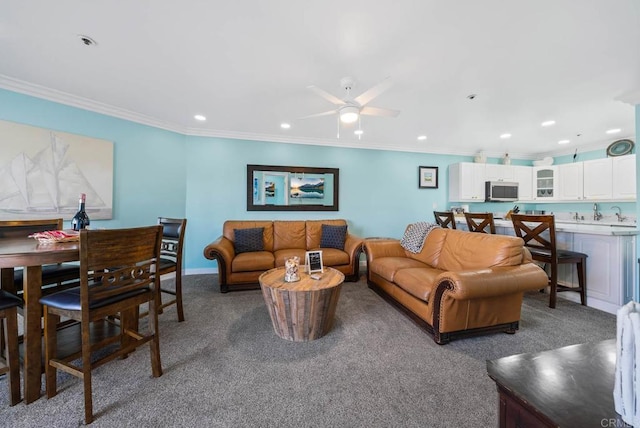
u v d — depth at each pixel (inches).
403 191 195.9
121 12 63.2
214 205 162.1
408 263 117.4
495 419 51.8
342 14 63.2
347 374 65.4
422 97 109.7
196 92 106.6
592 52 78.0
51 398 56.2
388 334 85.9
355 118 91.0
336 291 85.1
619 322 26.3
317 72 90.0
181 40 73.7
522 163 220.2
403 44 74.5
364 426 50.0
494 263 86.9
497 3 59.3
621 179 164.4
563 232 121.6
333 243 157.4
